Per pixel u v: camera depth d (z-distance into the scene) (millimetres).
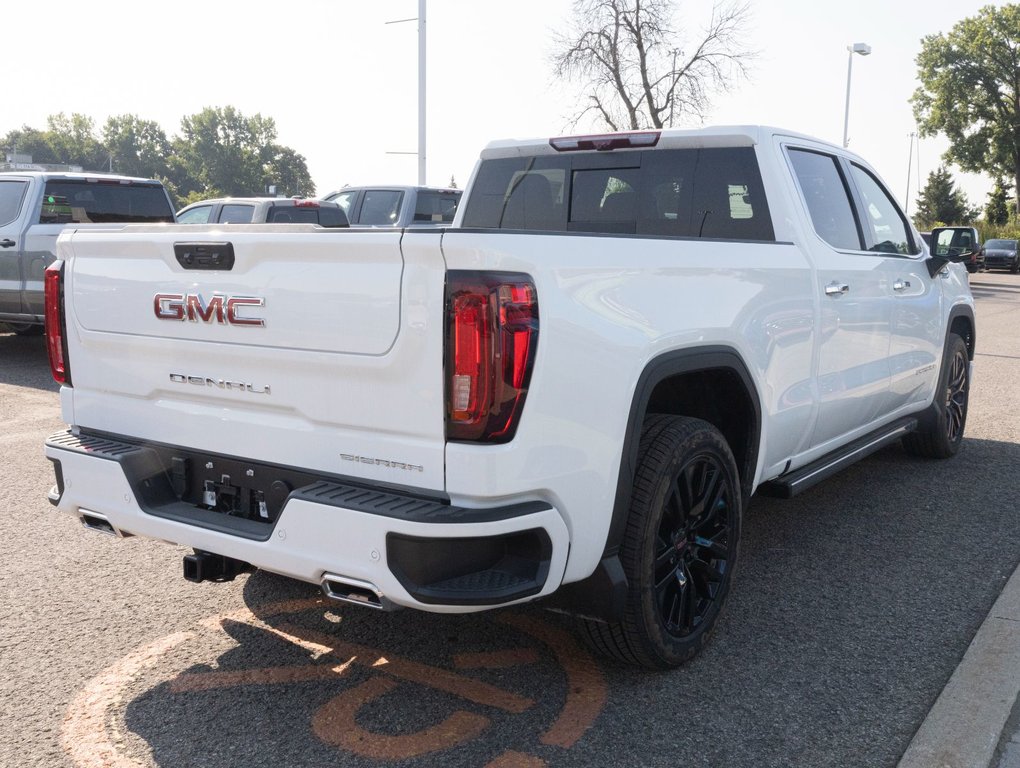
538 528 2703
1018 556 4598
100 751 2828
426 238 2553
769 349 3795
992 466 6383
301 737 2906
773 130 4320
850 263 4602
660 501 3133
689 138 4328
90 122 163000
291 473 2936
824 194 4645
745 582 4242
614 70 29031
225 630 3664
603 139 4523
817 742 2910
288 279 2826
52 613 3807
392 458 2709
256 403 2990
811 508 5391
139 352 3279
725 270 3500
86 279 3398
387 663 3402
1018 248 44812
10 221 10125
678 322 3186
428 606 2582
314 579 2781
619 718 3035
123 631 3648
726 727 2988
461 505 2617
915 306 5477
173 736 2910
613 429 2900
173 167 159750
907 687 3260
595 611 3064
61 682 3242
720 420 3816
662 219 4465
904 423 5691
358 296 2689
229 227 3205
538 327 2623
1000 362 11789
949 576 4328
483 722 3002
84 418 3527
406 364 2627
